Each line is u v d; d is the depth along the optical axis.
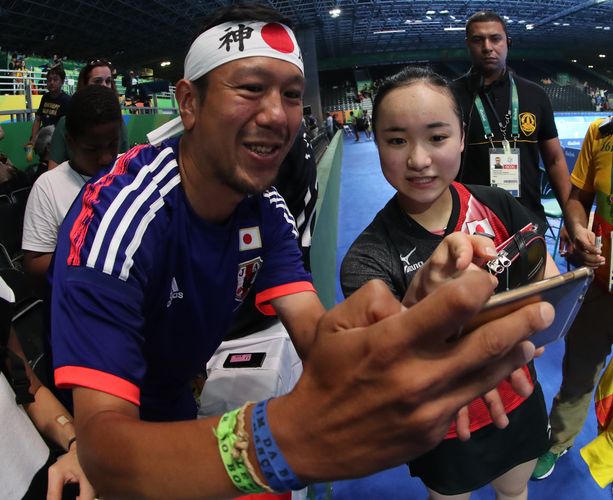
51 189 1.55
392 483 1.82
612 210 1.61
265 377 1.17
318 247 2.16
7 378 0.75
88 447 0.46
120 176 0.69
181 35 24.47
